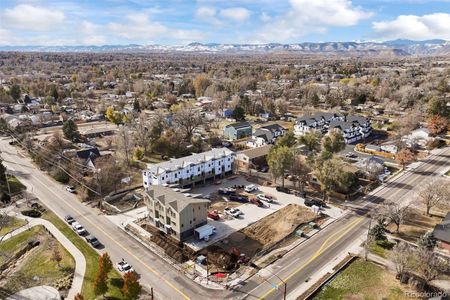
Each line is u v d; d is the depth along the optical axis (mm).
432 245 55094
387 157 105438
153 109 177125
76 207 74812
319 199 78500
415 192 81062
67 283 49969
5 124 129000
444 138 122875
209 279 51500
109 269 46781
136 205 75812
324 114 140125
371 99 189500
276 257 56906
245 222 68312
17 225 66875
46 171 94812
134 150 104625
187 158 87062
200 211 63188
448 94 183375
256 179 90438
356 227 66438
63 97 195750
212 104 177875
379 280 51188
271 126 125812
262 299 47250
